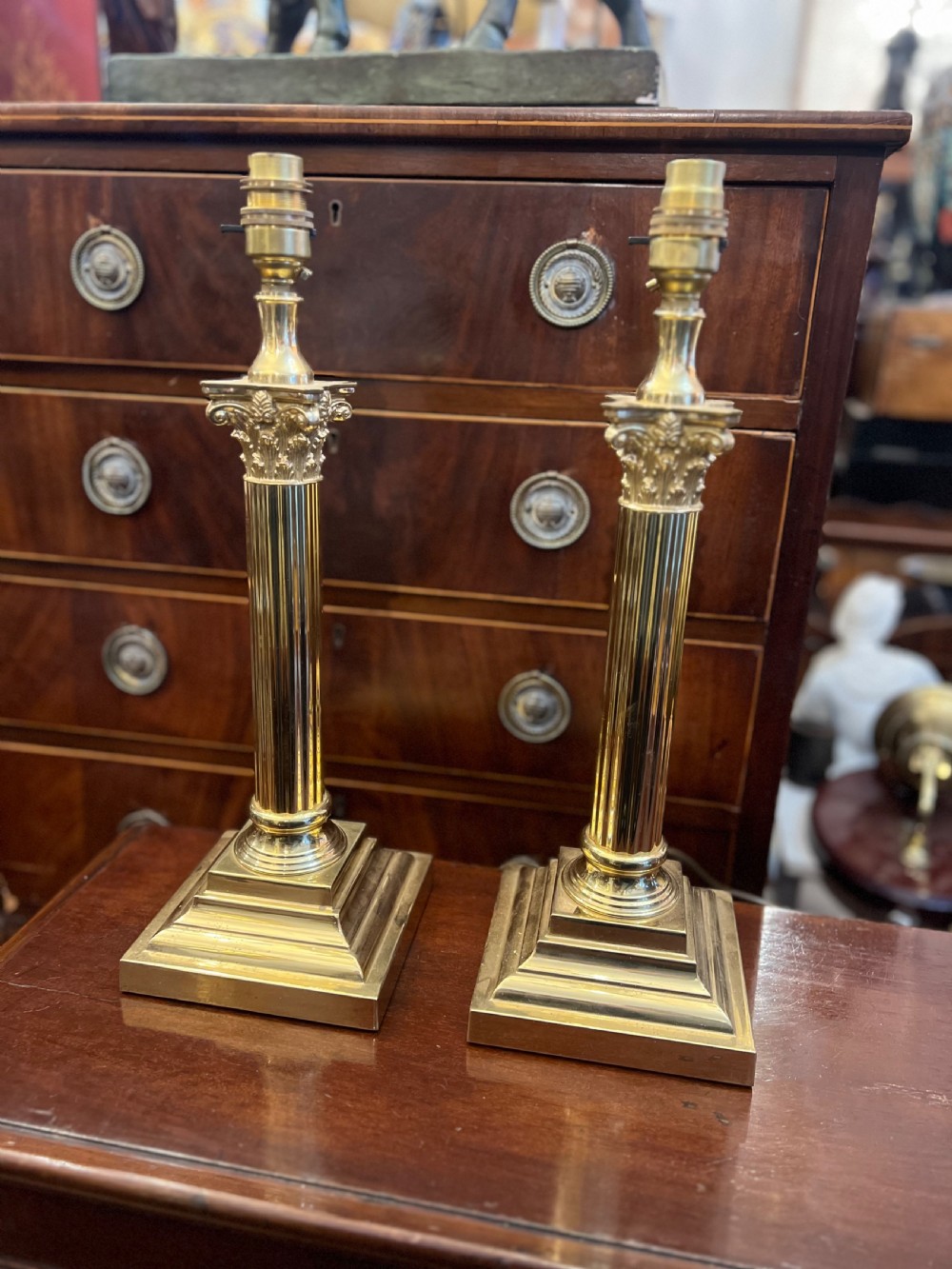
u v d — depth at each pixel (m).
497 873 0.82
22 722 0.94
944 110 1.94
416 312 0.75
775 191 0.69
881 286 2.19
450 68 0.76
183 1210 0.53
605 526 0.78
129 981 0.67
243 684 0.89
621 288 0.72
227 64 0.80
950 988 0.71
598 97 0.74
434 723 0.87
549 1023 0.62
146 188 0.75
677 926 0.63
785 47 1.60
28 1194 0.57
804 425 0.74
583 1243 0.50
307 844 0.70
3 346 0.81
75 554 0.87
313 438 0.62
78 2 1.08
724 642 0.81
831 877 1.24
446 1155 0.55
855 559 2.17
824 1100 0.61
